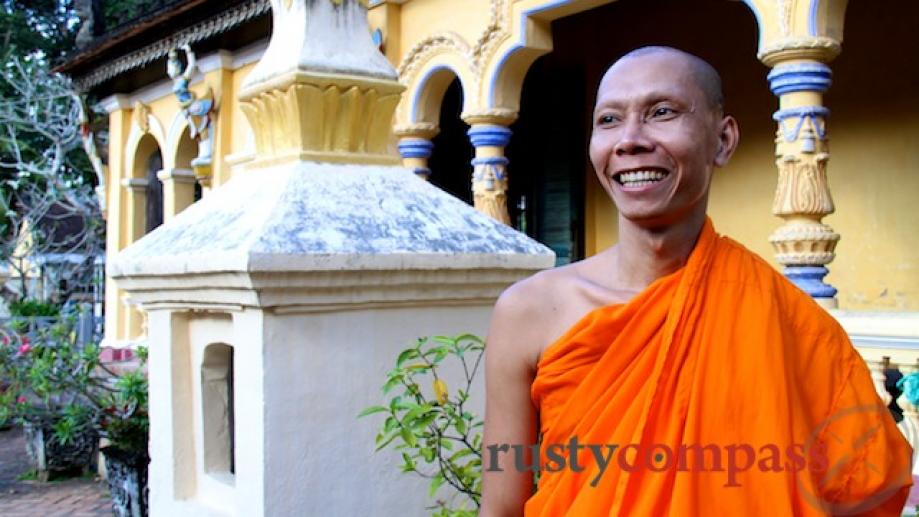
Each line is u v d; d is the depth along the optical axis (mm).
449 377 2734
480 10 7945
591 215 10508
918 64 7785
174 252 2553
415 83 8570
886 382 5113
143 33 11211
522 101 10992
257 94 2770
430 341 2650
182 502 2705
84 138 14641
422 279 2562
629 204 1566
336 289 2424
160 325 2756
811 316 1561
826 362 1548
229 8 9797
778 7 5613
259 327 2352
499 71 7801
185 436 2732
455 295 2662
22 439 11773
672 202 1549
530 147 10922
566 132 10469
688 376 1478
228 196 2789
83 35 13734
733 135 1655
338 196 2596
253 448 2383
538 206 10805
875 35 8094
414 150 8641
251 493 2389
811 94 5578
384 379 2561
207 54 11297
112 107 14125
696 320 1502
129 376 6512
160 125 12875
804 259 5621
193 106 11000
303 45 2672
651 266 1597
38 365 7293
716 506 1428
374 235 2512
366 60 2756
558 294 1685
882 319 4922
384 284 2504
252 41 10633
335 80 2656
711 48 9461
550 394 1600
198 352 2701
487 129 7922
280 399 2375
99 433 7141
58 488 8727
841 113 8367
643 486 1464
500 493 1725
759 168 9078
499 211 8008
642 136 1544
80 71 13227
